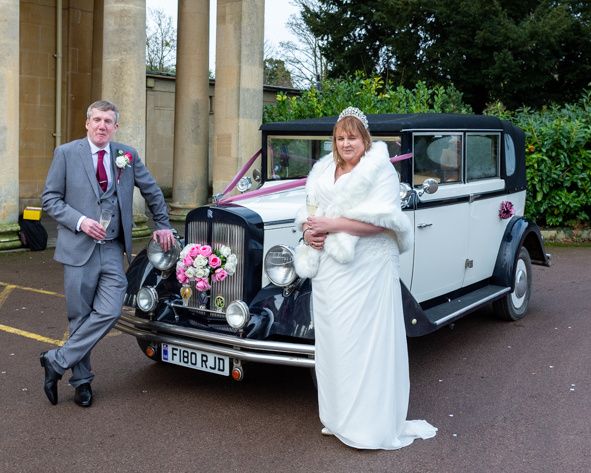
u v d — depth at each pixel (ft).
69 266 14.93
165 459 13.03
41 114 50.01
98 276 15.14
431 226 18.48
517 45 71.87
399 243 13.82
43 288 26.78
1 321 22.31
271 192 18.26
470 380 17.67
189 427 14.52
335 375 13.43
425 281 18.67
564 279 31.07
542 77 75.77
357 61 85.66
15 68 32.37
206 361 15.11
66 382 17.07
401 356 13.79
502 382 17.52
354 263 13.29
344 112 13.69
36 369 17.93
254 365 18.72
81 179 14.88
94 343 15.03
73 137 51.98
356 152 13.48
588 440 13.96
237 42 40.93
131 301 16.60
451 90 48.26
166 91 64.75
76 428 14.38
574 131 40.70
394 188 13.56
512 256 22.50
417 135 17.79
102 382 17.19
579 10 77.25
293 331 14.24
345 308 13.28
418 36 79.20
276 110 45.21
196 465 12.79
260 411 15.44
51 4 49.65
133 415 15.12
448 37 77.41
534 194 42.27
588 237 42.80
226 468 12.68
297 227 14.40
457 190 19.65
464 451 13.46
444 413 15.44
